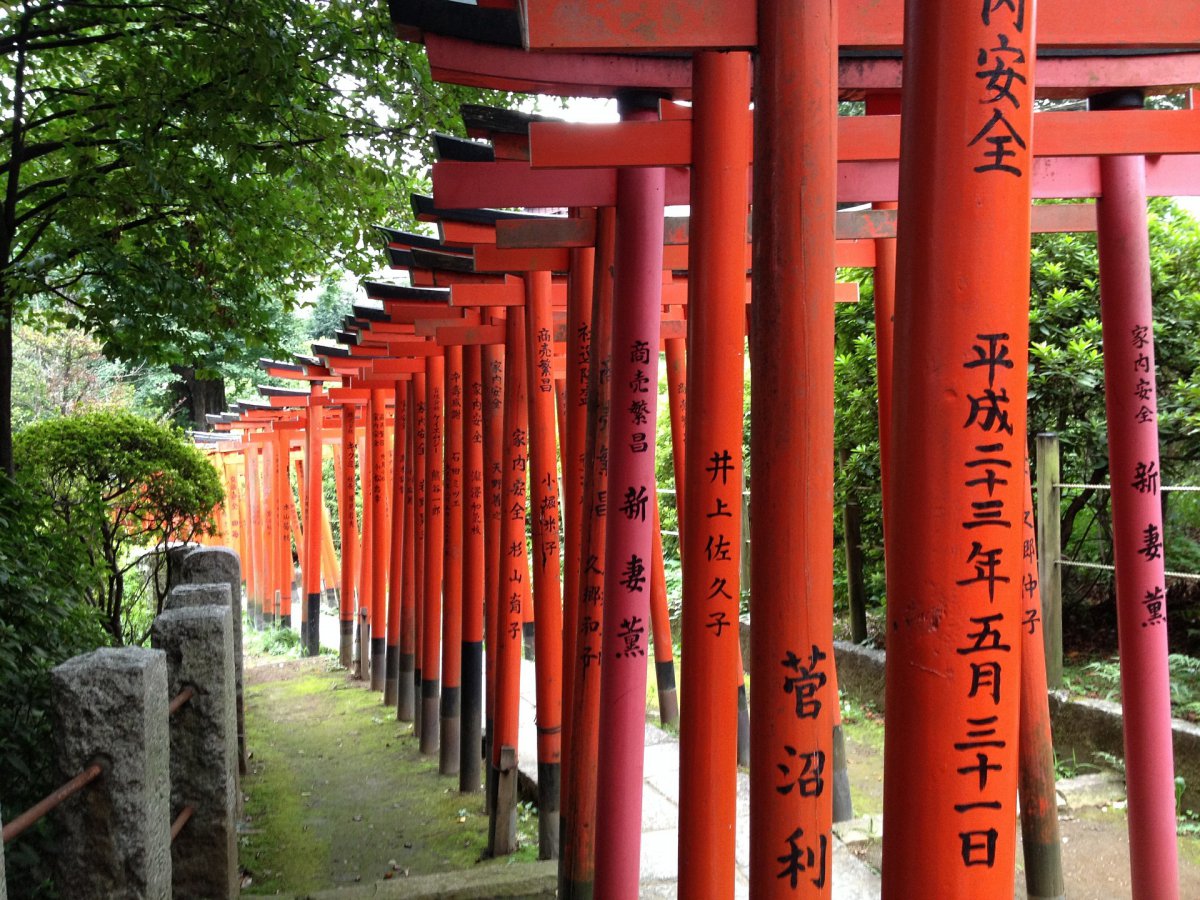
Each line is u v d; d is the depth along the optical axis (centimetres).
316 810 622
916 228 126
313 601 1242
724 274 266
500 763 522
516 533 536
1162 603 310
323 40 565
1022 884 417
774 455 190
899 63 312
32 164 693
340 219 702
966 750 124
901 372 128
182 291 591
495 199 342
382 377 945
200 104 551
